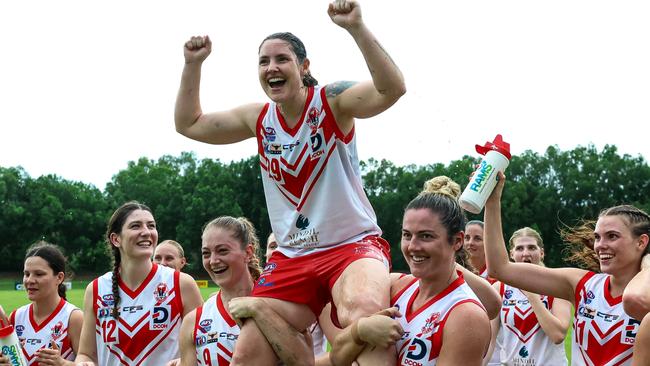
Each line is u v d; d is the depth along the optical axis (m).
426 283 4.67
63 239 89.25
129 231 7.07
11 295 45.38
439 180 5.43
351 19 4.48
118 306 7.16
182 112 5.44
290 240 5.08
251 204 85.88
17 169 93.50
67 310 7.77
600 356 5.69
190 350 6.26
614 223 5.59
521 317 8.48
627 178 78.50
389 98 4.56
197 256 81.12
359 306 4.55
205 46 5.37
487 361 8.42
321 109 4.87
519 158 81.00
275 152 5.05
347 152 4.98
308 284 4.98
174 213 88.50
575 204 78.62
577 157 80.44
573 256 6.43
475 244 8.55
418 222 4.54
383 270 4.79
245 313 4.92
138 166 103.94
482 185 5.01
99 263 88.38
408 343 4.58
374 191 74.19
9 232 88.06
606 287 5.72
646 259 5.39
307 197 4.95
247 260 6.24
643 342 4.18
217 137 5.41
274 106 5.12
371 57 4.49
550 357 8.34
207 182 89.94
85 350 7.28
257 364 4.87
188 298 7.21
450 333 4.43
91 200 94.00
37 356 6.71
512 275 5.70
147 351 7.09
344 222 4.92
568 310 8.33
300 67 4.95
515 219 74.88
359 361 4.56
